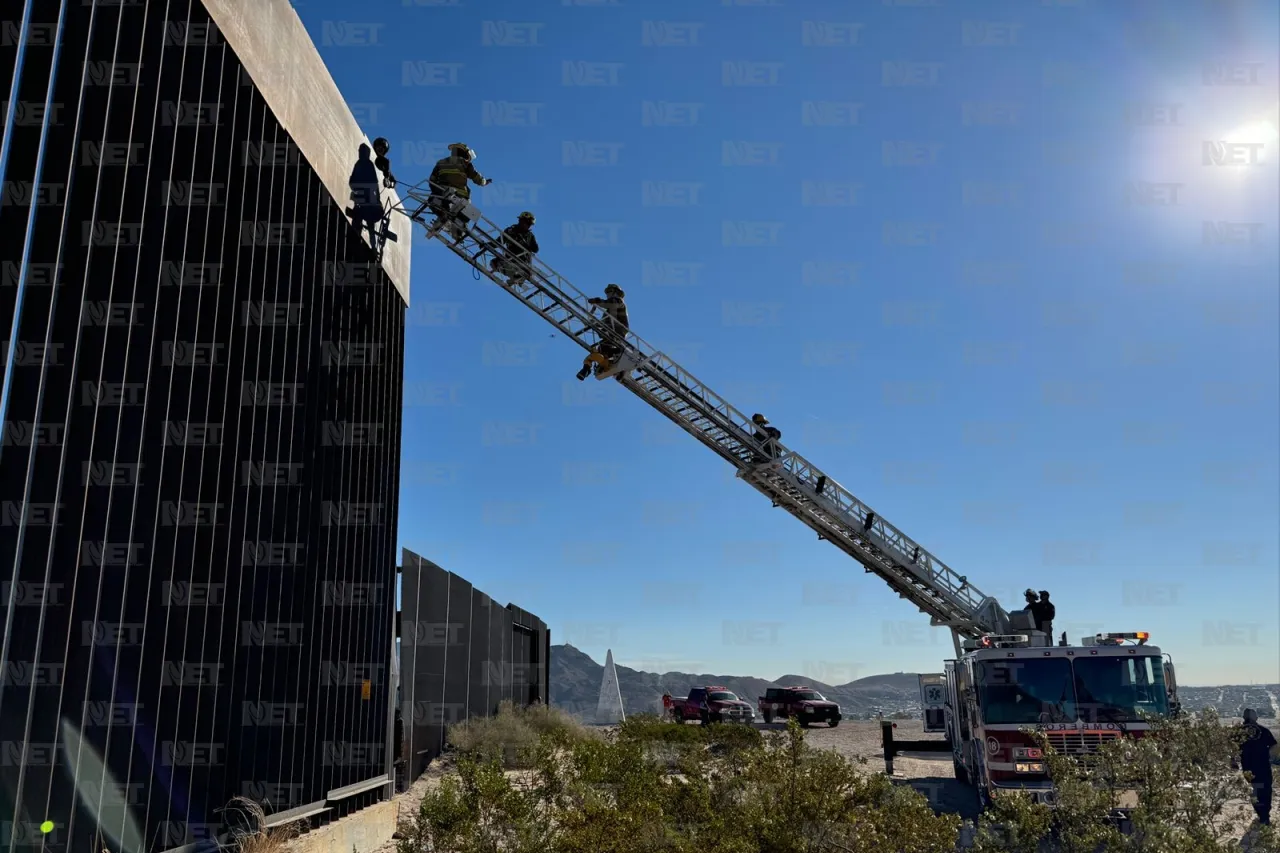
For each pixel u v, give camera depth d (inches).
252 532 330.0
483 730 730.2
